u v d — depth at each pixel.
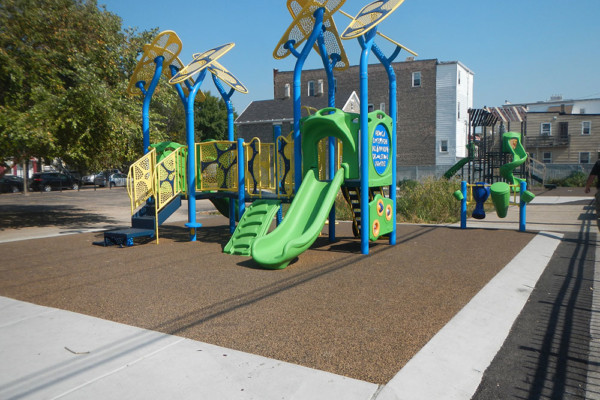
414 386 2.98
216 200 12.03
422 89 38.69
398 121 39.75
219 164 9.82
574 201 19.72
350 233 10.88
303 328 4.11
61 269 6.91
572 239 9.18
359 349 3.61
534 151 41.69
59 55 12.68
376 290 5.45
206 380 3.07
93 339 3.86
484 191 11.58
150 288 5.65
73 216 16.92
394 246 8.76
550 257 7.43
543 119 41.22
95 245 9.42
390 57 8.55
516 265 6.74
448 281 5.86
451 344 3.71
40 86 11.69
